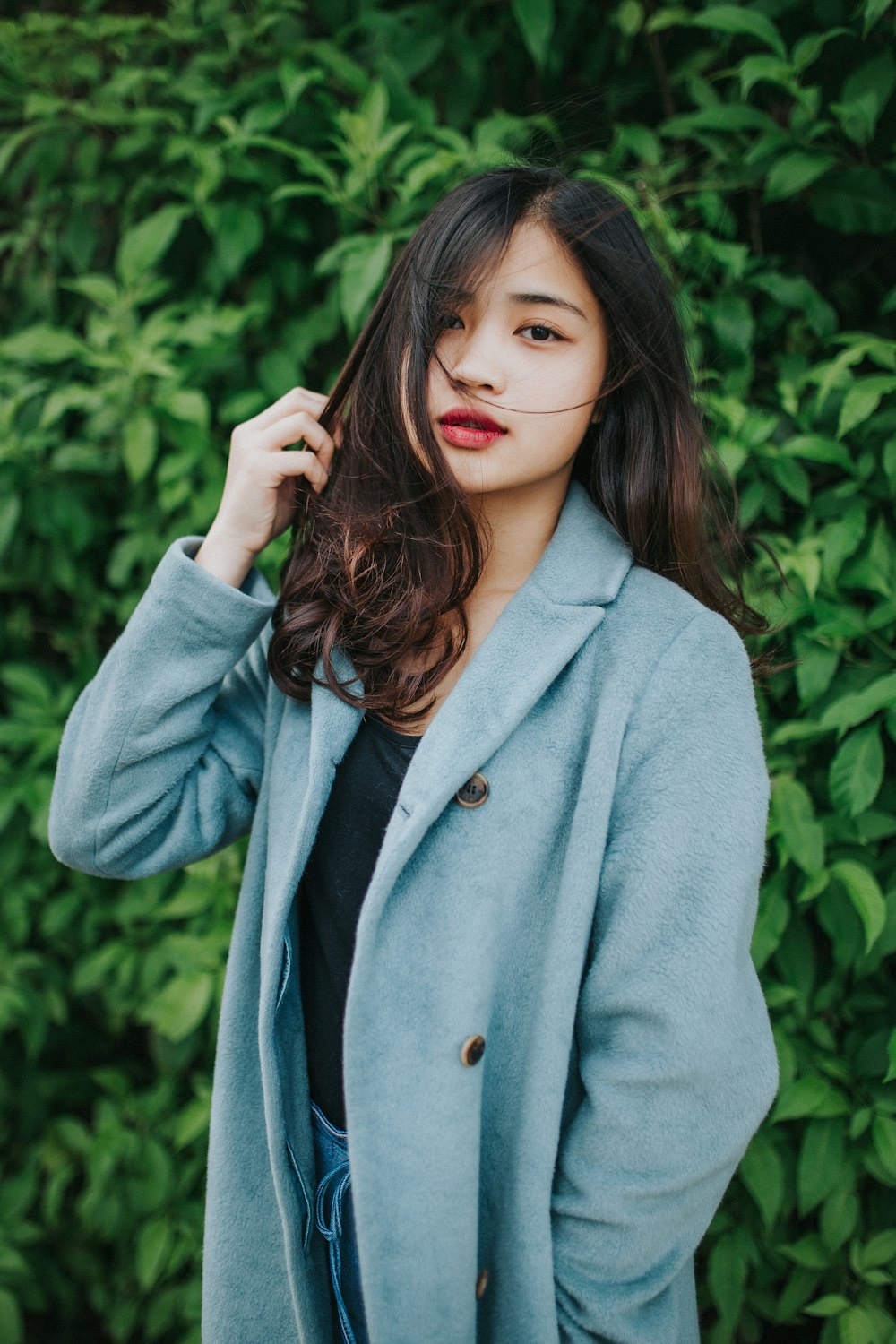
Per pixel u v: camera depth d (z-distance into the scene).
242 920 0.92
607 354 0.79
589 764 0.74
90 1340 1.87
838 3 1.29
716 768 0.72
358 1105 0.74
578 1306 0.76
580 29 1.48
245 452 0.91
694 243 1.32
